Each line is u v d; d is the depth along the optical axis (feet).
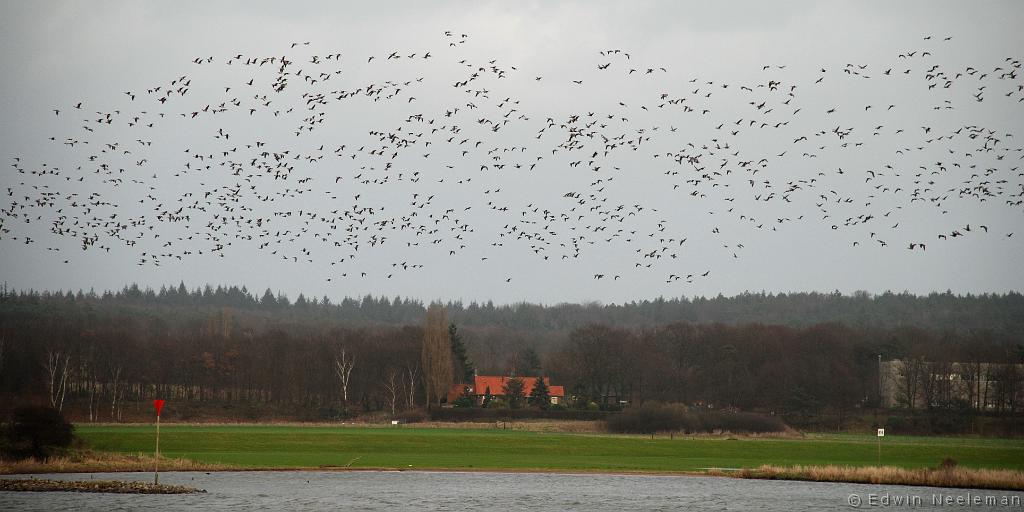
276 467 264.93
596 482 247.09
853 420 514.27
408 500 211.61
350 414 528.22
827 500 216.74
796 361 559.79
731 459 315.99
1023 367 541.34
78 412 489.26
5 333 542.98
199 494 213.05
